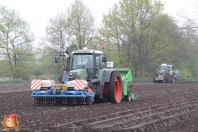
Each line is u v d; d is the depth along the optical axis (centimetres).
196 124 1274
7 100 2036
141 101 1969
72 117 1273
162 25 5194
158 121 1259
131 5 5222
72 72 1680
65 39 5334
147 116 1344
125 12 5256
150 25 5312
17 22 5341
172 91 2878
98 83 1766
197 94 2516
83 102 1659
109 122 1191
